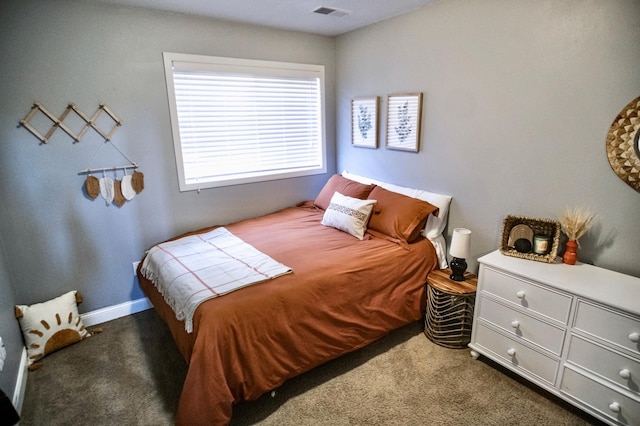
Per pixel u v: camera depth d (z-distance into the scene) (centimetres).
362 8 273
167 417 187
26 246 244
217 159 321
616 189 188
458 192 273
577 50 192
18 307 232
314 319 203
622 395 161
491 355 215
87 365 230
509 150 233
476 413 185
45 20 229
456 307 234
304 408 190
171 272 222
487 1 229
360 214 281
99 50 249
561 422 178
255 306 184
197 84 296
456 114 263
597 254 200
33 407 195
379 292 234
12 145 231
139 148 277
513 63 222
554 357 183
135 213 284
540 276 185
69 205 256
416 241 268
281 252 247
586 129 194
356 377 213
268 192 354
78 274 267
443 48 263
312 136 379
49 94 237
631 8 170
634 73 173
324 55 362
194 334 174
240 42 308
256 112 334
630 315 153
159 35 270
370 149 349
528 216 230
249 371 179
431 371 217
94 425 183
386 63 313
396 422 180
